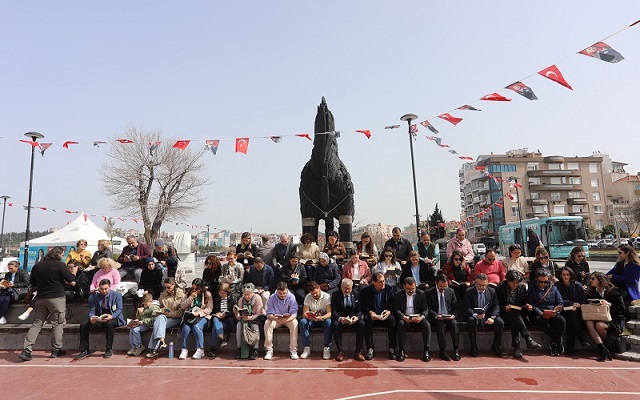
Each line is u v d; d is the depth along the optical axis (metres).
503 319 7.96
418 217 13.78
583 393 5.59
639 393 5.57
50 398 5.70
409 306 7.81
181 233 17.80
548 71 7.49
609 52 6.79
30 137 14.16
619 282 8.21
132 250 11.02
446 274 9.22
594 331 7.42
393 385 6.05
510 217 61.34
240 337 7.77
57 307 7.93
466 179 73.75
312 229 12.88
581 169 63.84
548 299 7.89
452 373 6.61
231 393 5.78
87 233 19.98
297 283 8.95
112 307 8.24
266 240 11.05
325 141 12.52
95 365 7.36
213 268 8.99
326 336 7.76
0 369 7.14
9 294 9.50
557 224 26.36
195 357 7.77
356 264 9.23
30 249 19.38
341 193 12.71
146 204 30.83
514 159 63.09
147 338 8.24
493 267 8.93
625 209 55.03
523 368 6.83
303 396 5.61
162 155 30.70
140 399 5.60
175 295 8.45
